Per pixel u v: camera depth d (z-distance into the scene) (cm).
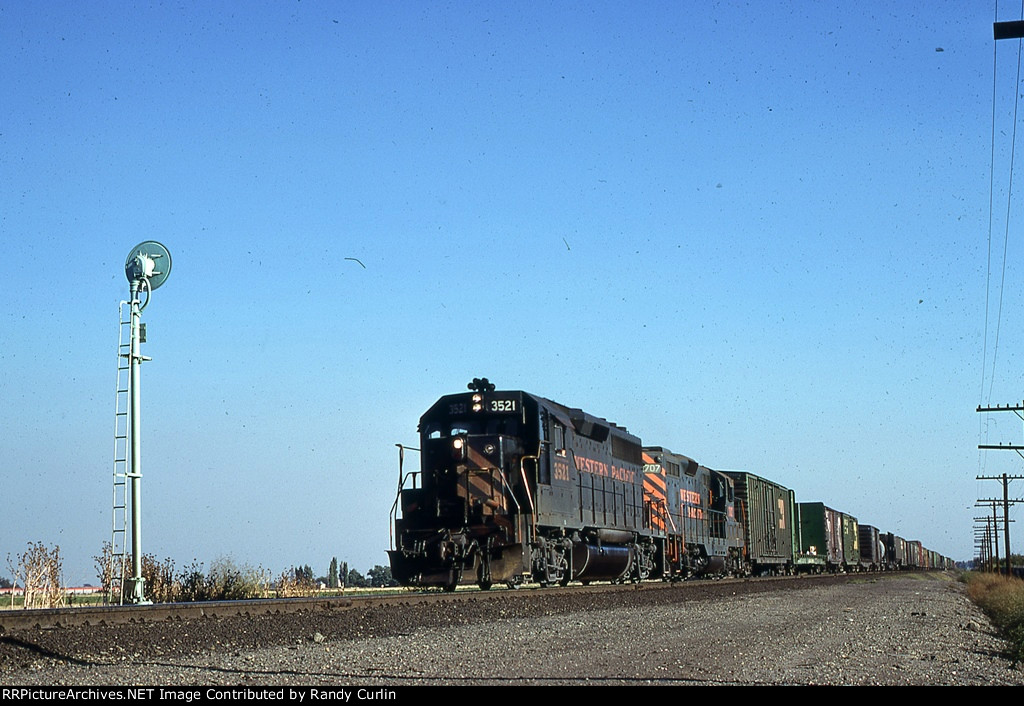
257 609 1702
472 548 2414
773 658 1280
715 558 4353
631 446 3475
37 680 982
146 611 1516
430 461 2561
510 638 1468
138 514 1878
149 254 1978
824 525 6556
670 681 1059
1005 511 7638
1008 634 1969
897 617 2177
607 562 3034
